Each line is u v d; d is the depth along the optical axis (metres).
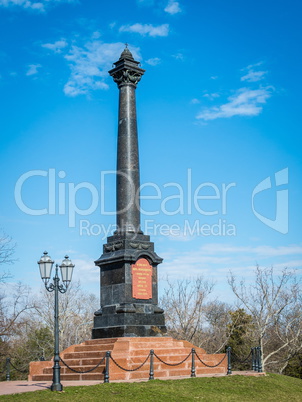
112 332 30.91
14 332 54.59
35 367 30.80
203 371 30.06
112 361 27.36
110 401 21.98
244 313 63.16
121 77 34.50
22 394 22.88
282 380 29.73
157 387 24.38
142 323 31.11
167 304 58.62
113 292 31.84
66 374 28.70
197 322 55.28
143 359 28.36
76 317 64.25
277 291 54.00
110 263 32.19
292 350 55.78
